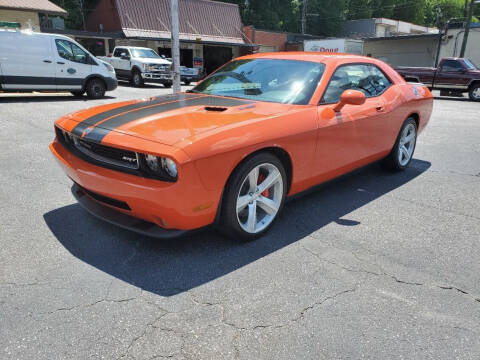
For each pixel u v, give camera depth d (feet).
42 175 14.52
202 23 102.89
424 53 103.24
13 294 7.60
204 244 9.85
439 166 18.10
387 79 15.11
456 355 6.48
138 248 9.53
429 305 7.77
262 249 9.72
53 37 36.37
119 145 8.30
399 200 13.50
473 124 31.04
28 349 6.28
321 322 7.17
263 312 7.38
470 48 94.02
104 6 97.35
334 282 8.43
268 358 6.29
